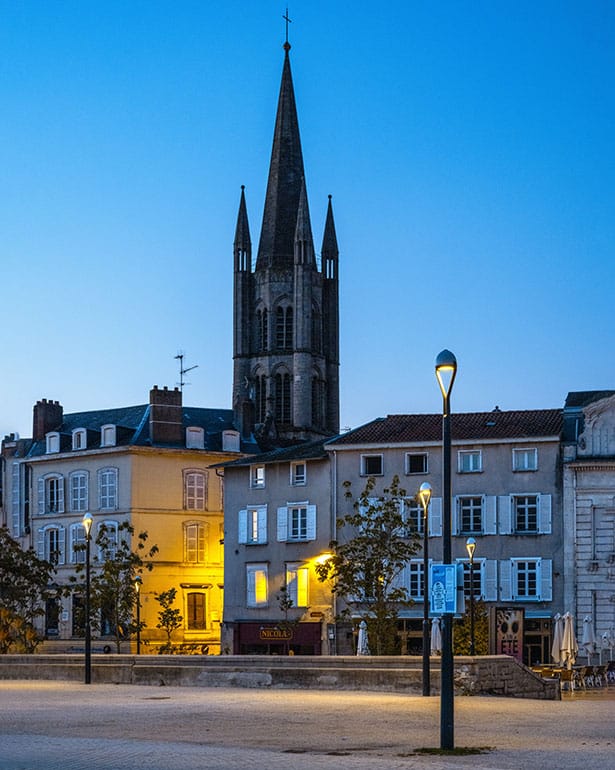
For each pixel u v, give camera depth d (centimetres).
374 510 7931
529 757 2702
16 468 11644
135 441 10550
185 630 10338
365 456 8881
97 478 10631
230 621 9388
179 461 10600
